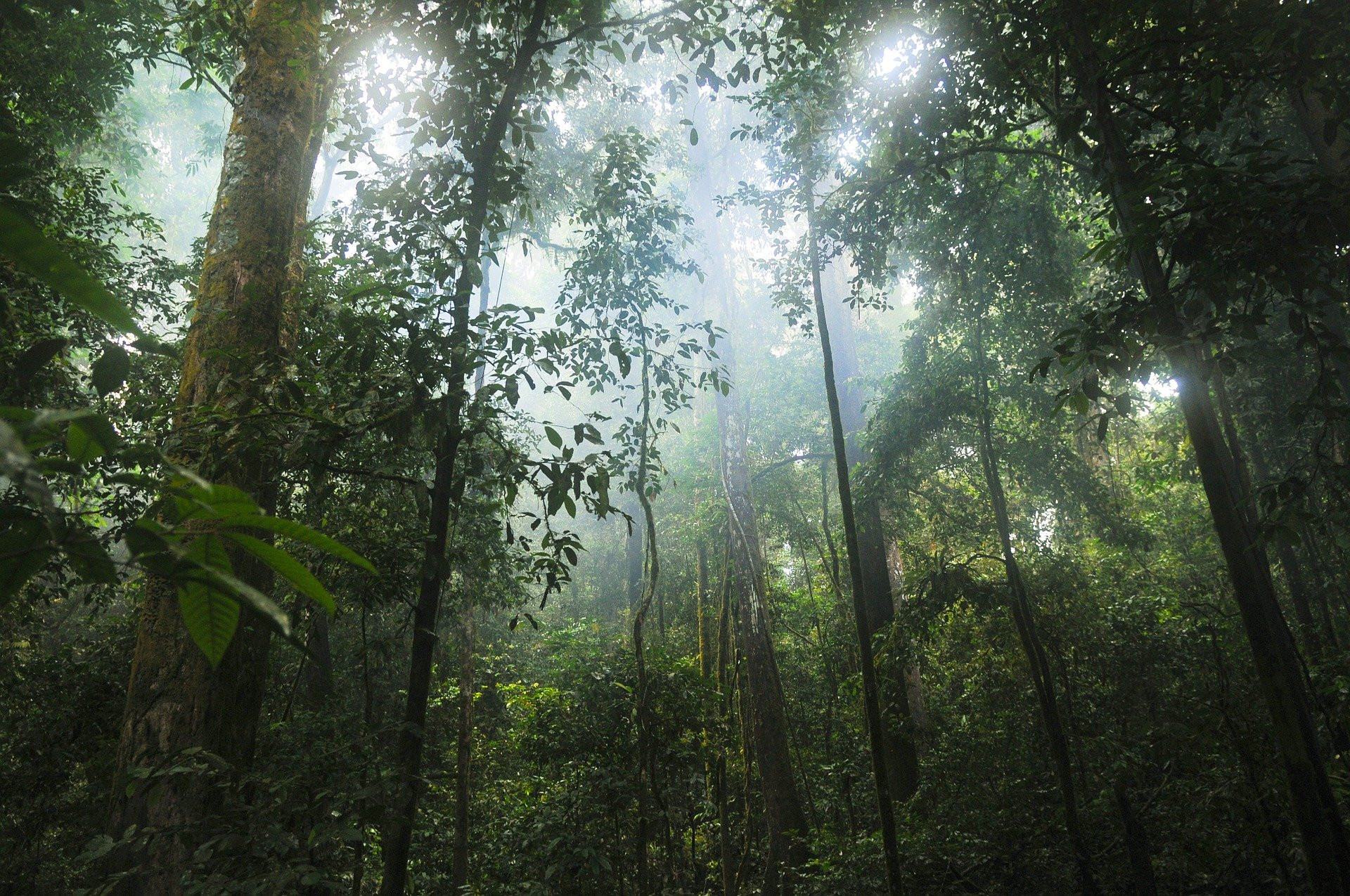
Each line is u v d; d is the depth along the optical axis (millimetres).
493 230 4836
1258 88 6066
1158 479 12094
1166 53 4594
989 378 9055
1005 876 7566
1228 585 9883
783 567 20875
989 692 9875
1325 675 6844
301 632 6508
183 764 3787
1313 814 3924
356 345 3912
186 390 5062
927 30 6637
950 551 11930
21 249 630
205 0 5824
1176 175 4297
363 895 7309
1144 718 7961
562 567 4348
